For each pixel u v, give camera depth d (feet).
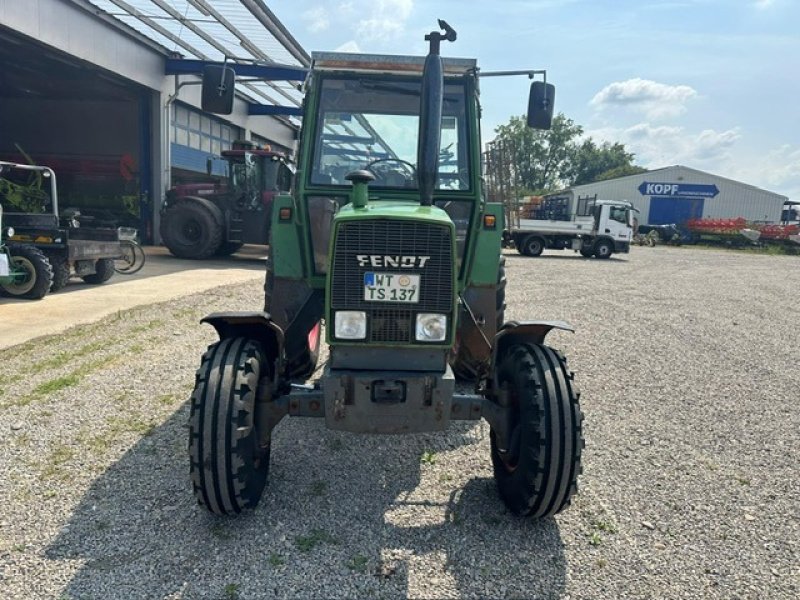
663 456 13.26
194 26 43.98
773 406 16.88
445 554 9.27
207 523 9.83
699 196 136.15
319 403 9.96
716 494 11.56
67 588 8.17
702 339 25.50
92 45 43.45
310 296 12.91
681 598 8.49
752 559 9.46
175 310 26.09
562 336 25.18
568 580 8.77
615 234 75.00
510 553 9.36
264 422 9.86
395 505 10.69
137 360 18.61
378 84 13.07
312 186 12.72
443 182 13.07
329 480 11.56
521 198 98.53
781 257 91.97
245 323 10.41
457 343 13.60
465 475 11.96
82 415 14.15
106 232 33.14
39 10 37.93
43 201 41.04
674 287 44.27
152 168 55.11
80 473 11.34
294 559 8.99
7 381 16.33
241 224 46.32
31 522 9.69
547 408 9.39
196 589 8.25
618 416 15.71
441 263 9.43
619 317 30.14
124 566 8.68
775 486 11.98
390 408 9.43
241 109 69.92
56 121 64.90
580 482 11.85
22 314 24.48
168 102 54.95
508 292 37.83
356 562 8.98
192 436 9.09
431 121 10.30
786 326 29.35
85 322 23.30
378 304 9.46
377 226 9.33
